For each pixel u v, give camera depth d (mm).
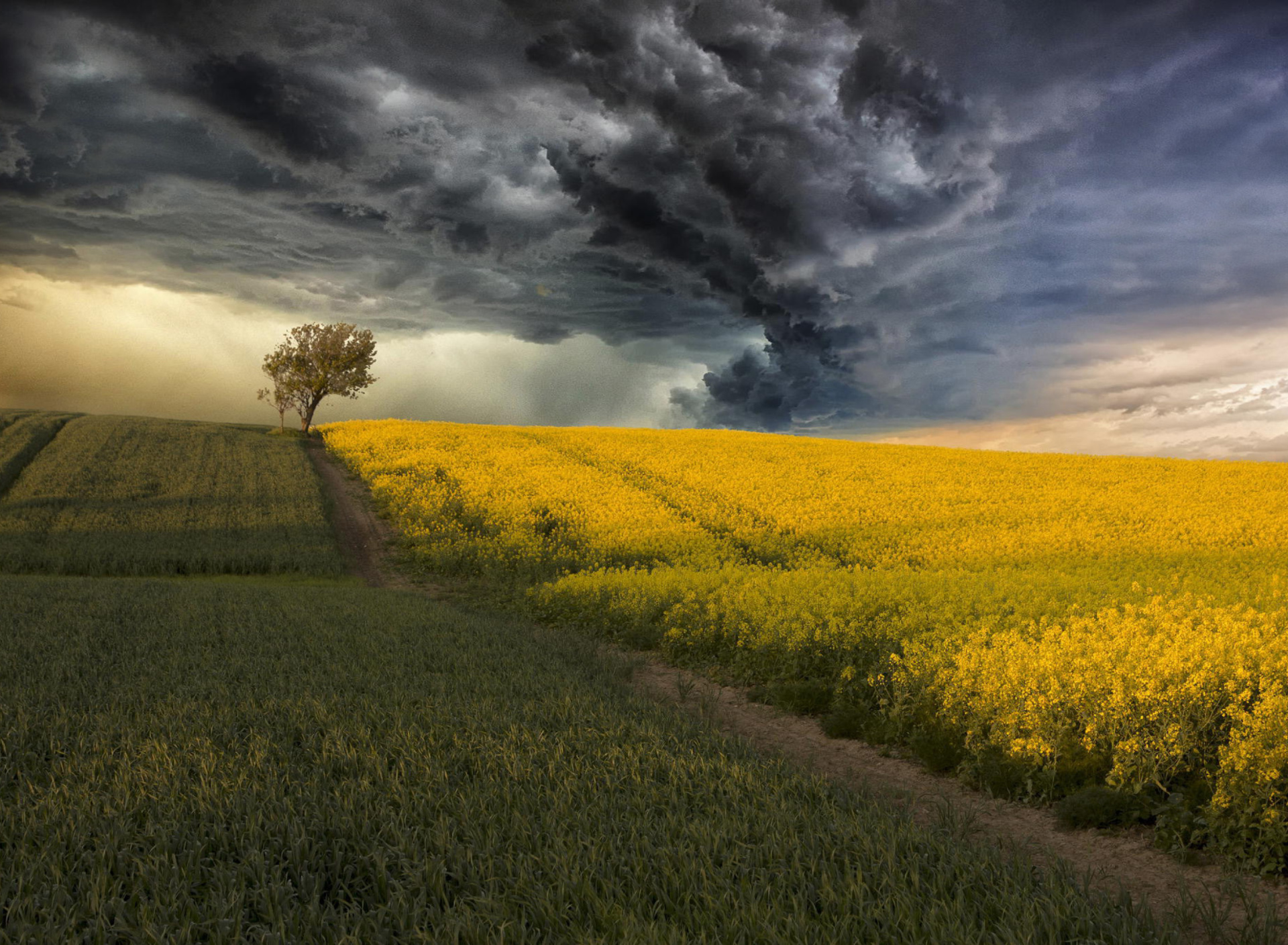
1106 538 25484
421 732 7215
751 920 3926
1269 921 4473
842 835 5086
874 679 10234
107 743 6742
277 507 34031
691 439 55125
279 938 3750
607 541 26141
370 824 5062
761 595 14680
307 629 13586
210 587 20031
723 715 10656
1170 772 6777
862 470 41781
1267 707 6262
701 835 4957
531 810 5449
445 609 17484
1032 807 7320
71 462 39719
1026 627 11305
